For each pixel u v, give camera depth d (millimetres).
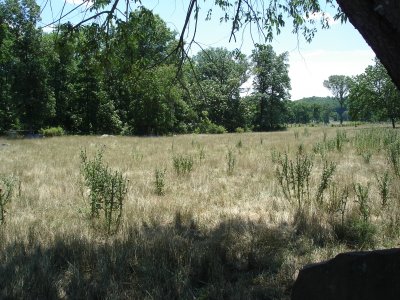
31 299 4414
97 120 51562
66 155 18875
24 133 46625
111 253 5469
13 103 46531
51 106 48062
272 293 4609
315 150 17844
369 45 2406
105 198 6977
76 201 8852
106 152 20297
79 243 5832
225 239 6129
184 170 12500
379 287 2924
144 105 44281
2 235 6254
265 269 5289
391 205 7879
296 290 3387
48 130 43625
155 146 24344
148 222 7176
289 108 90250
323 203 8078
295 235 6500
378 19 2271
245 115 64125
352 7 2361
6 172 12812
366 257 3020
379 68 60375
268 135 40938
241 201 8828
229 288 4691
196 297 4566
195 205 8289
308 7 6871
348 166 13289
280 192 9562
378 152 16938
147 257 5352
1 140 32719
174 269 5105
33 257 5348
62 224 6977
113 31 5258
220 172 12945
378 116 62969
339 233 6500
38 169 13641
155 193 9727
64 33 5020
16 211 7922
